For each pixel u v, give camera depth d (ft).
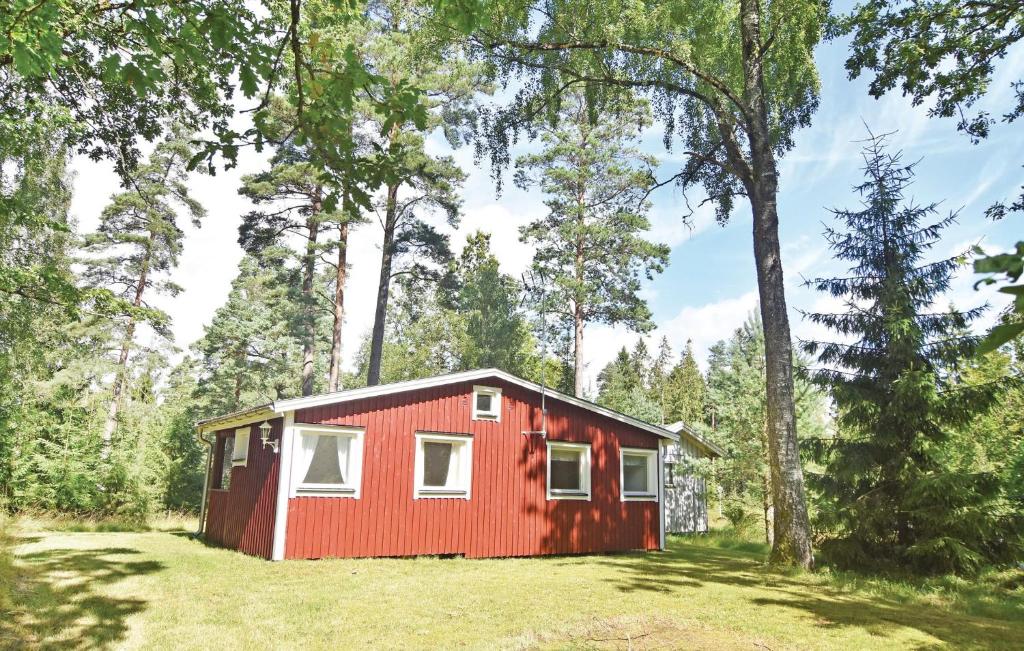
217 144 14.97
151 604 26.78
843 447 46.75
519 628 24.47
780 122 55.26
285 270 98.89
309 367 94.79
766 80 53.72
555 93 55.36
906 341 44.60
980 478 40.78
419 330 124.26
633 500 56.18
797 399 68.44
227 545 48.75
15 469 60.18
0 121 35.04
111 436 67.97
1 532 41.93
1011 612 30.76
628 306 106.11
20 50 12.78
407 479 45.21
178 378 130.11
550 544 50.49
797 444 44.62
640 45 50.85
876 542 44.34
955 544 39.50
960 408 43.21
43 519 59.26
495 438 49.55
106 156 40.52
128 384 93.91
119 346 102.53
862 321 46.91
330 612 26.63
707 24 51.13
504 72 55.16
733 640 23.43
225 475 56.08
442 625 24.84
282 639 22.62
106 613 24.64
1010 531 41.09
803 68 51.57
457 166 87.10
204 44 15.07
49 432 63.87
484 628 24.44
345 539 42.27
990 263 4.69
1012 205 42.37
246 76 14.87
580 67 53.21
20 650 19.83
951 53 43.32
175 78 36.47
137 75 13.88
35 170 52.39
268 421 44.55
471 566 41.63
